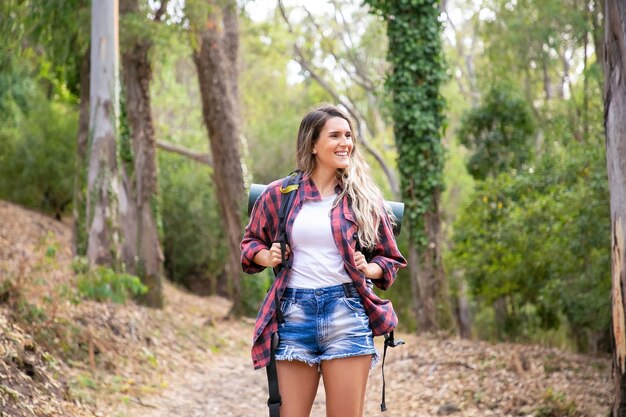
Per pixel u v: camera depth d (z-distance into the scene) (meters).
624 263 5.55
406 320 25.42
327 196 3.53
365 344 3.37
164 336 10.93
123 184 15.51
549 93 25.78
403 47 14.73
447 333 14.43
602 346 15.98
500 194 17.02
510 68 25.38
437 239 15.20
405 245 22.48
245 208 18.05
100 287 10.38
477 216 17.25
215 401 8.07
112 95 12.38
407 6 14.62
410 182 15.09
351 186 3.49
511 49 25.28
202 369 10.09
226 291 32.66
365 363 3.40
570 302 13.98
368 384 9.06
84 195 12.84
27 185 26.72
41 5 13.21
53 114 26.91
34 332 7.25
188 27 14.75
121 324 9.85
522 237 15.17
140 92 15.84
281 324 3.40
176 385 8.59
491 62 26.38
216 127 18.06
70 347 7.68
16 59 15.30
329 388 3.38
